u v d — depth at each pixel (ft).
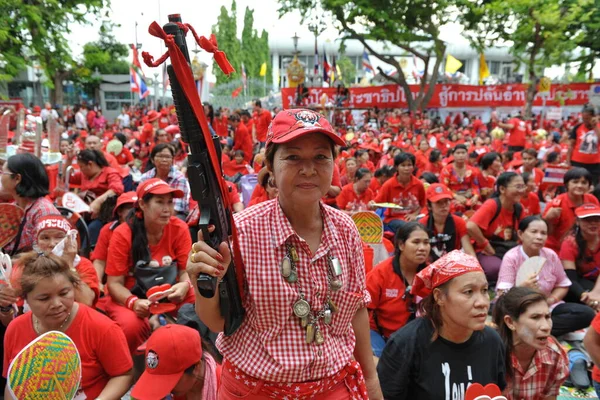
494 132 55.83
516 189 19.75
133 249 14.02
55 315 9.55
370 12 77.00
